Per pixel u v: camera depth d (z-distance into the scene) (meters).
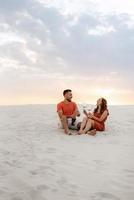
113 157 6.57
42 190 4.64
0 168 5.69
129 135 9.03
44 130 9.77
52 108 16.52
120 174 5.39
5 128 10.24
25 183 4.91
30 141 8.17
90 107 14.59
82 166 5.88
